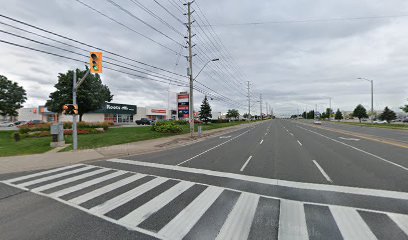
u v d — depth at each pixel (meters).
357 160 10.47
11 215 4.92
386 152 12.76
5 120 75.25
